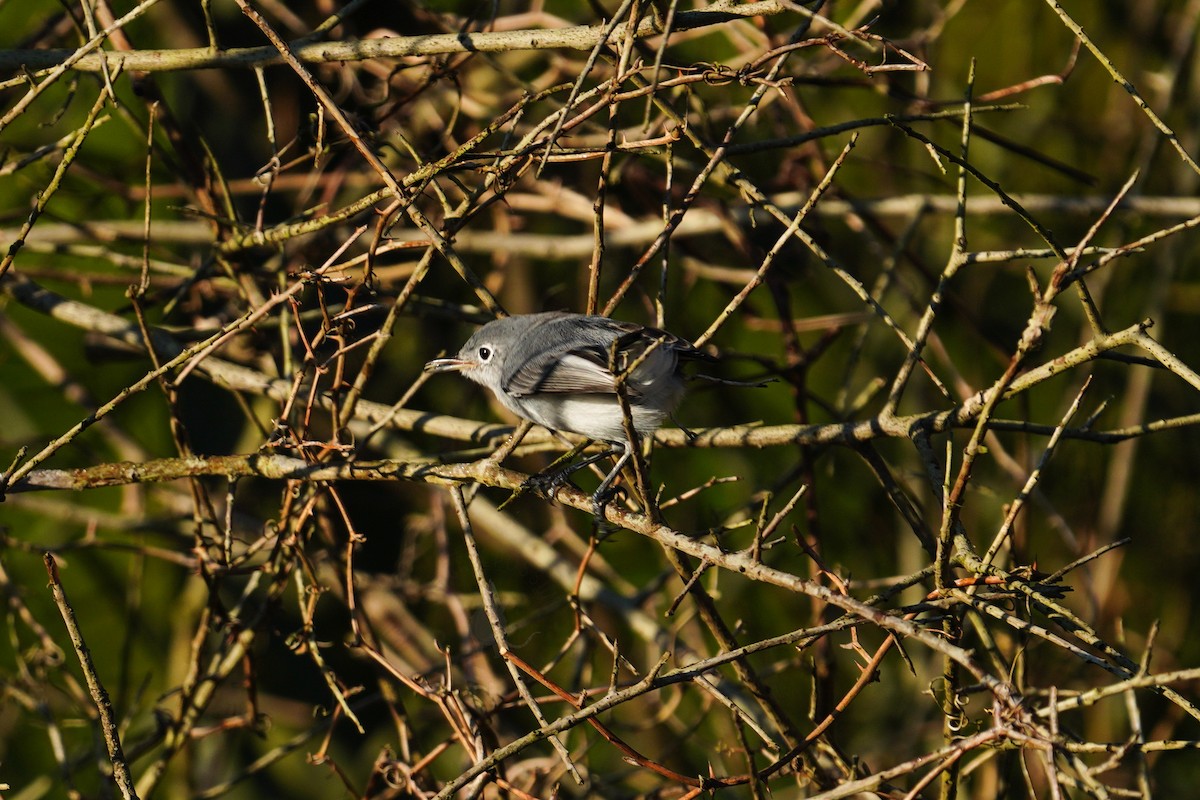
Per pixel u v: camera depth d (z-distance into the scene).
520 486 7.24
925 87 10.98
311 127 9.05
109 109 9.30
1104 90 16.80
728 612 15.17
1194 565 16.34
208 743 13.93
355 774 14.55
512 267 14.55
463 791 8.49
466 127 11.85
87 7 7.52
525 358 7.96
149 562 15.78
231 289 10.73
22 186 13.07
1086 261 14.28
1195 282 17.86
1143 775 6.12
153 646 15.41
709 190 11.99
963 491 5.73
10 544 9.30
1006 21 16.64
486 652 10.48
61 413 15.45
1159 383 17.02
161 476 7.67
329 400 8.87
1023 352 5.28
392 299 10.66
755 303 16.16
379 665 9.15
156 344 9.48
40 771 14.62
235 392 9.34
